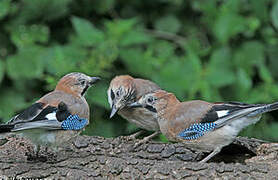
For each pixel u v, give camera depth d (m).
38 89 13.21
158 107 10.09
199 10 14.24
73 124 9.33
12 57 12.70
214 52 12.70
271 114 12.85
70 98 9.50
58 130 9.16
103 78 12.45
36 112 8.84
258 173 8.48
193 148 9.89
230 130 9.43
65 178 8.59
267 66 13.45
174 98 10.14
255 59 13.11
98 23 14.29
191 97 12.10
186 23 14.53
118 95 10.73
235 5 13.23
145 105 10.28
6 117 12.71
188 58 12.44
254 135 12.33
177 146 10.06
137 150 10.01
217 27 12.98
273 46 13.45
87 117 9.73
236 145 9.91
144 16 14.62
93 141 10.00
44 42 13.42
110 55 12.47
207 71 12.36
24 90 13.11
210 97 12.02
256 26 13.16
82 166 8.92
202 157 9.91
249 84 12.36
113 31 12.59
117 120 12.64
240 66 13.07
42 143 9.14
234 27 12.92
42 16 13.39
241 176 8.38
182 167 8.62
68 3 13.88
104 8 14.05
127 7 14.66
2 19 13.30
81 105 9.58
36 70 12.63
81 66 12.27
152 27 14.59
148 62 12.58
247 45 13.19
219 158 10.00
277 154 9.43
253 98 12.30
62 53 12.27
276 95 12.30
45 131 9.05
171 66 12.30
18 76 12.57
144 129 11.24
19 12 13.34
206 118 9.54
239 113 9.33
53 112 8.99
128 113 10.95
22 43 13.01
